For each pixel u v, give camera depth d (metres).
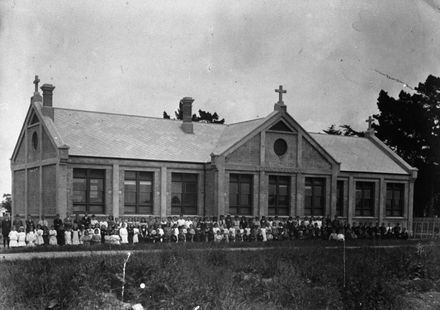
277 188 44.34
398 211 52.75
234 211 42.41
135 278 16.98
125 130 43.31
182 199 42.12
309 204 46.03
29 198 42.12
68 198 37.09
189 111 47.03
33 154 41.62
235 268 20.19
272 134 44.16
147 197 40.66
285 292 17.17
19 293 15.16
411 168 52.66
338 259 23.08
